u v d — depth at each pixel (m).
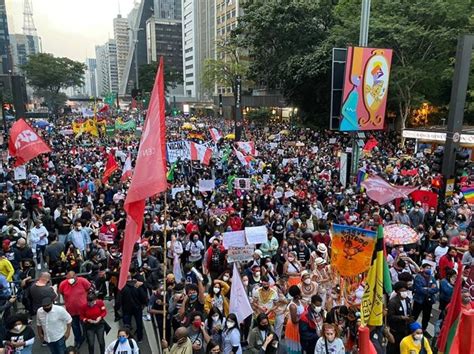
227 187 18.55
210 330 7.27
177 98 126.69
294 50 44.56
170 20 162.12
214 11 106.56
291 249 10.68
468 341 4.71
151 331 9.16
